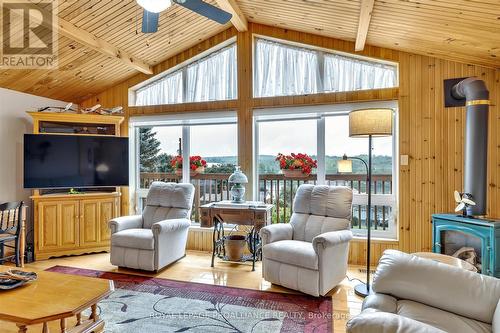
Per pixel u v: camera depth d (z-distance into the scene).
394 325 1.17
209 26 4.10
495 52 2.97
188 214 3.89
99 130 4.61
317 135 4.05
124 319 2.42
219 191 4.56
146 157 4.91
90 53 3.93
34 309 1.70
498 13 2.38
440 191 3.46
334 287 2.99
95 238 4.26
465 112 3.21
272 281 3.02
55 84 4.36
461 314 1.54
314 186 3.48
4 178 4.06
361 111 2.75
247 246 4.16
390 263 1.79
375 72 3.83
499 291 1.53
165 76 4.73
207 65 4.52
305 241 3.28
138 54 4.24
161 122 4.70
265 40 4.25
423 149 3.52
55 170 4.15
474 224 2.71
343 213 3.20
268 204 3.94
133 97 4.86
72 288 2.00
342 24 3.40
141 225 3.97
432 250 3.20
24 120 4.30
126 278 3.29
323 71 4.00
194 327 2.30
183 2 2.24
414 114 3.55
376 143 3.88
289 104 4.02
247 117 4.21
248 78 4.20
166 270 3.54
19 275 2.10
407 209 3.59
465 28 2.70
